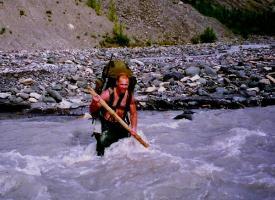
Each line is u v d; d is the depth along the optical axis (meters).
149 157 6.02
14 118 9.65
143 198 4.77
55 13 38.50
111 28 41.81
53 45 34.22
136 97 11.16
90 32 39.22
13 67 17.34
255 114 8.68
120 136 6.41
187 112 9.13
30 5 37.38
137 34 44.22
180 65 16.73
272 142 6.77
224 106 10.38
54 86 12.44
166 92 11.77
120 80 6.12
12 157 6.32
